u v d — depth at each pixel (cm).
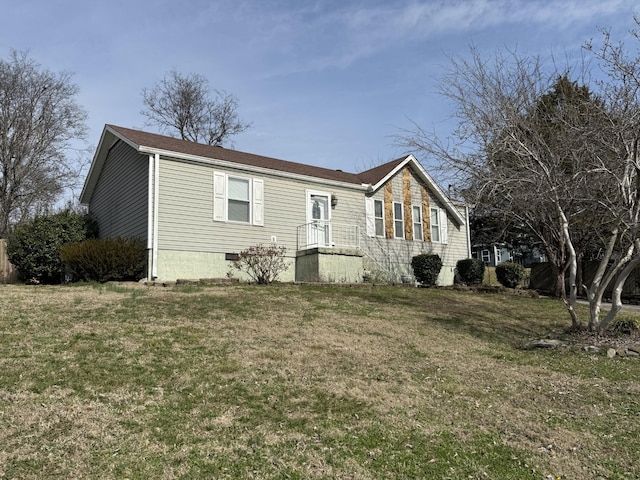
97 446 412
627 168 898
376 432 472
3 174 2500
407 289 1533
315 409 521
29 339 692
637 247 882
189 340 740
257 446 430
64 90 2670
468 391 606
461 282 1998
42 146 2608
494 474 399
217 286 1283
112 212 1681
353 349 765
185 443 427
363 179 1931
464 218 2172
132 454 402
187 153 1448
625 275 919
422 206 2022
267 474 384
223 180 1504
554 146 1002
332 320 958
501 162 1075
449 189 1296
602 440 470
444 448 444
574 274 977
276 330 844
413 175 2020
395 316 1059
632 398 593
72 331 746
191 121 3591
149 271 1343
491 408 552
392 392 586
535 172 953
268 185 1603
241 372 619
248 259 1412
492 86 1119
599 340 896
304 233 1661
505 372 700
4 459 381
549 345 866
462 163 1133
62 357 625
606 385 646
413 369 689
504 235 2241
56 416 461
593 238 1487
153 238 1355
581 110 1057
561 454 439
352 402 546
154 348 689
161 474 375
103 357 637
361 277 1648
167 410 495
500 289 1633
